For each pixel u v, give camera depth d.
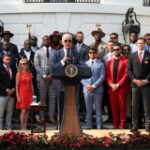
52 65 5.42
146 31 11.53
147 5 11.72
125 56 7.88
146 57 6.66
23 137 5.09
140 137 5.13
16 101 8.18
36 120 8.39
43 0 11.39
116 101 7.20
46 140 4.95
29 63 8.01
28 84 7.45
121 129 6.74
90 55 7.37
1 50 8.61
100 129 6.75
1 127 7.45
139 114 7.09
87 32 11.18
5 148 4.89
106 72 7.40
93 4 11.11
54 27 11.15
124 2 11.38
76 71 4.95
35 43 8.81
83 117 8.41
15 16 11.16
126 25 10.75
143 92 6.55
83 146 4.83
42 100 7.81
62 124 5.12
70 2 11.38
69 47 5.15
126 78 7.13
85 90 7.25
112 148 4.90
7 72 7.51
